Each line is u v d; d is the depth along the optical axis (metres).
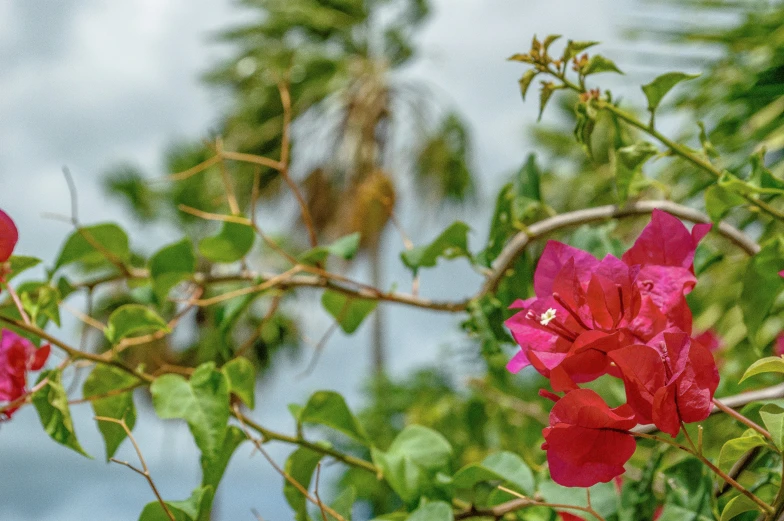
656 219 1.20
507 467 1.34
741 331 2.36
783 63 2.33
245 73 12.08
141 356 8.53
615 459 1.12
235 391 1.34
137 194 10.92
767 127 2.33
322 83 11.54
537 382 2.72
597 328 1.16
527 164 1.45
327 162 11.30
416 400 3.68
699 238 1.19
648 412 1.12
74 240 1.41
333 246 1.45
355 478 3.30
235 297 1.45
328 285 1.45
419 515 1.29
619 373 1.14
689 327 1.16
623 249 1.39
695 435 1.30
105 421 1.34
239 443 1.33
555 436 1.13
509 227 1.42
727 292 2.47
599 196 3.61
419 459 1.35
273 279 1.44
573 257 1.18
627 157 1.30
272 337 9.56
